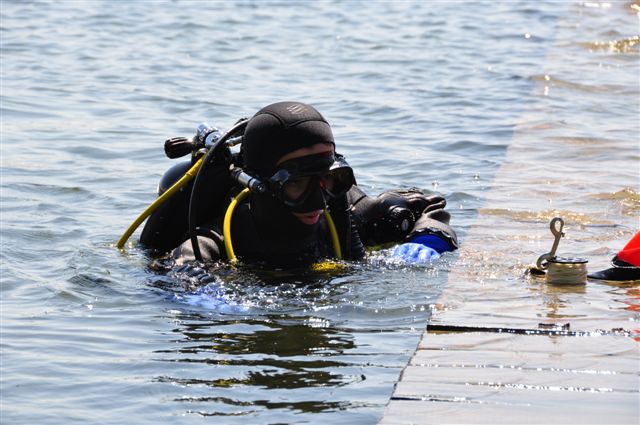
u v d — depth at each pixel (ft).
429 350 18.98
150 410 17.60
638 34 74.28
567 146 41.06
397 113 48.26
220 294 23.52
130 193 34.22
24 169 36.91
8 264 26.37
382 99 51.65
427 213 27.86
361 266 25.54
